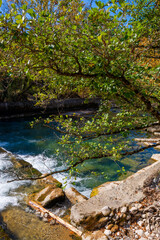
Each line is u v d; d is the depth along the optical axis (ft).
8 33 6.60
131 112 11.80
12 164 28.37
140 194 14.92
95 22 7.29
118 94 9.96
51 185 21.71
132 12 11.69
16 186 21.59
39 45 7.35
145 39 11.20
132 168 26.99
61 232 13.65
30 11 6.06
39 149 37.37
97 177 24.82
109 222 12.86
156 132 35.50
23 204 17.92
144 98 9.53
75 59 8.27
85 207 14.33
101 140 11.96
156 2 11.95
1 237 13.47
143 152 32.01
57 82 11.31
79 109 74.90
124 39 6.95
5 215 16.26
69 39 8.01
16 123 61.93
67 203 18.03
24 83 68.28
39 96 13.85
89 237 12.12
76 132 11.32
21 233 14.01
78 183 23.38
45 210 16.52
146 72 8.73
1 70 8.19
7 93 73.05
